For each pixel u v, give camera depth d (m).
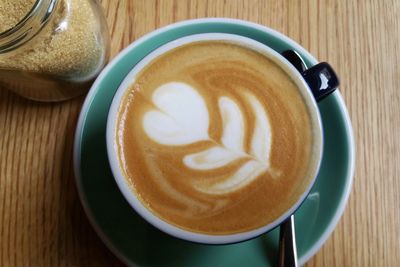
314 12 0.31
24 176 0.29
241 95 0.27
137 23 0.31
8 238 0.28
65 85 0.29
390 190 0.29
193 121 0.26
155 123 0.26
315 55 0.31
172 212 0.25
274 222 0.25
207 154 0.26
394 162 0.30
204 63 0.27
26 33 0.25
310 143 0.26
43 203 0.29
